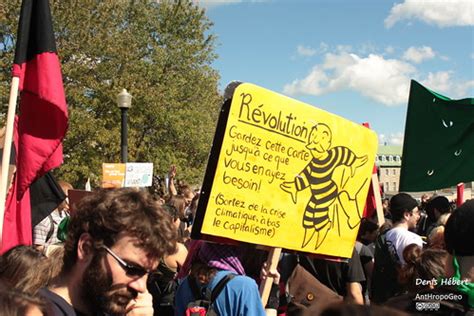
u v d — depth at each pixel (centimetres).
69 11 2394
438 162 573
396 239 454
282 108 327
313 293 379
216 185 306
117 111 2688
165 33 3184
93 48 2461
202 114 3209
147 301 248
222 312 285
